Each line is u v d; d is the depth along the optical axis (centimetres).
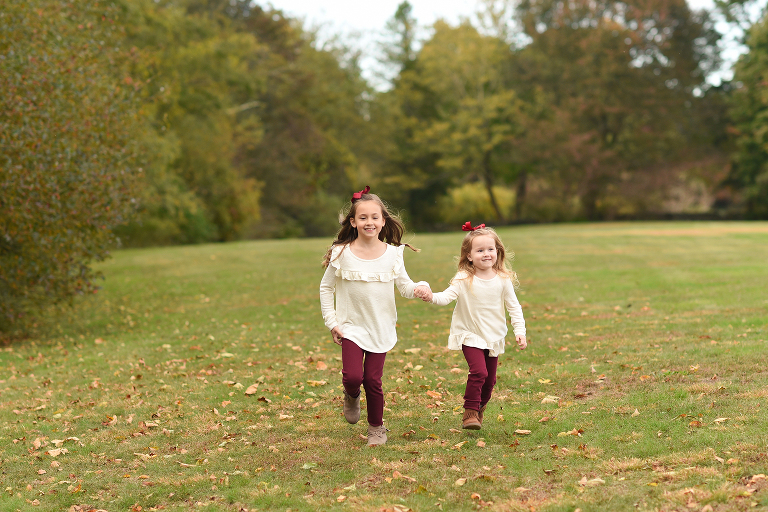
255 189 4153
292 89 4591
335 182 5338
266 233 4434
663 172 4556
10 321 1105
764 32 4362
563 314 943
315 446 459
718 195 5225
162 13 3120
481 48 4744
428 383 609
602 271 1440
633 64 4647
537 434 449
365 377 450
